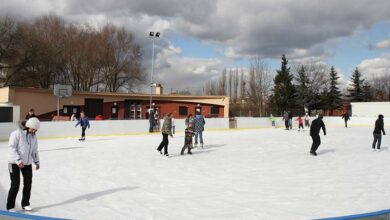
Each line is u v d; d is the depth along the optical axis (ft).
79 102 113.50
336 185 30.45
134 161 45.06
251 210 22.94
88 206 24.17
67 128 85.46
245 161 44.91
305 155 50.72
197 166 40.96
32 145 22.99
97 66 166.30
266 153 53.11
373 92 257.34
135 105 125.08
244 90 210.38
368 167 40.01
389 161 44.68
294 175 35.17
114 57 169.17
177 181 32.42
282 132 102.58
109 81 169.68
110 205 24.39
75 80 164.04
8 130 76.54
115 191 28.53
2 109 76.69
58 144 68.44
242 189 29.04
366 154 51.78
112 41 169.78
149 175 35.40
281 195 26.91
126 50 172.14
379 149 57.88
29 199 24.12
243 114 186.60
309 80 209.15
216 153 53.26
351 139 77.10
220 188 29.43
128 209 23.36
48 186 30.45
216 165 41.65
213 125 112.78
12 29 132.46
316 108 206.59
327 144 66.54
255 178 33.71
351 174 35.63
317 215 21.80
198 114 60.44
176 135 92.89
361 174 35.63
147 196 26.84
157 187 29.94
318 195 26.91
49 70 148.36
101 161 45.11
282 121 132.57
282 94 193.98
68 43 160.45
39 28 158.81
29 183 23.07
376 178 33.53
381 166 40.70
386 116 145.48
